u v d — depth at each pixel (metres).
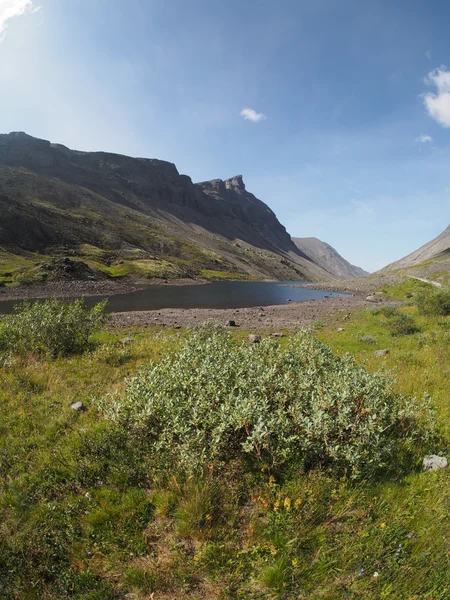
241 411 5.56
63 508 4.73
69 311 14.91
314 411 5.73
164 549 4.16
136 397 6.45
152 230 186.38
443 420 7.31
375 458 5.06
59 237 108.38
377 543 4.06
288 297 66.06
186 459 5.18
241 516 4.56
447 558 3.87
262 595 3.57
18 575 3.75
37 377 9.88
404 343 16.11
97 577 3.80
